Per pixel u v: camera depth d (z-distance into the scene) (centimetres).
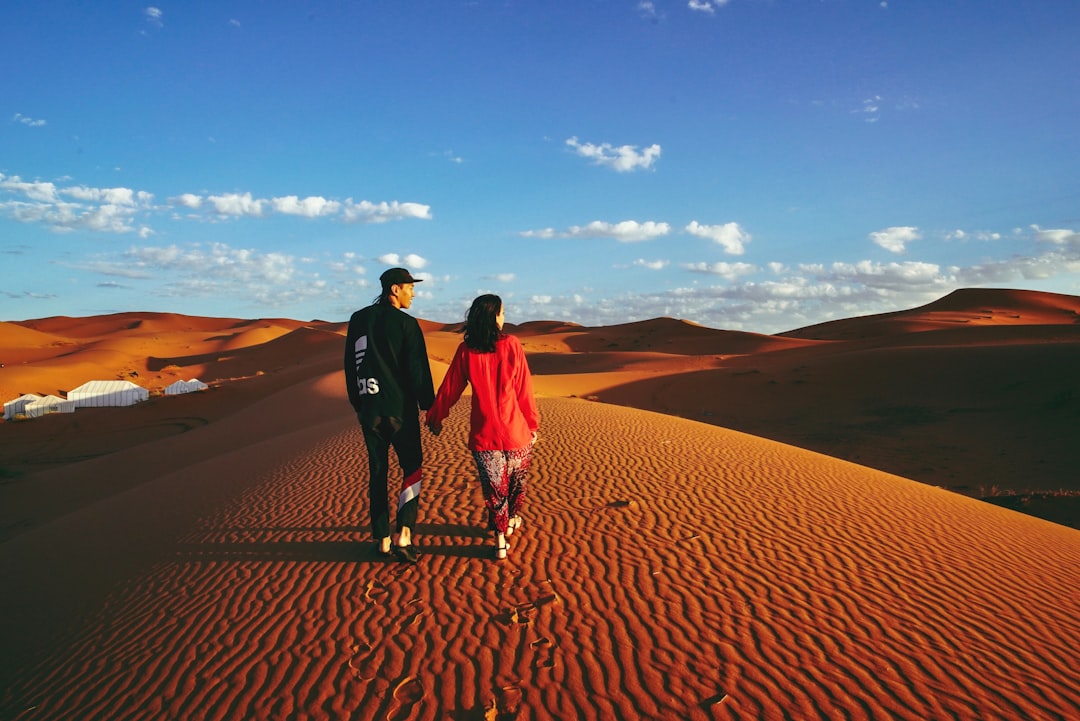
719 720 352
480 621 459
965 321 12800
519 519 626
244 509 779
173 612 516
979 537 701
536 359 10369
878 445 3216
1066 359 4478
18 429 4206
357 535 638
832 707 364
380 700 379
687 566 545
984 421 3550
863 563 573
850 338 12675
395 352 536
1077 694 386
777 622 457
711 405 4819
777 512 701
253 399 5053
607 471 838
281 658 430
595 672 397
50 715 405
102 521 909
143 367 10850
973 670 407
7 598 651
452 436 1059
